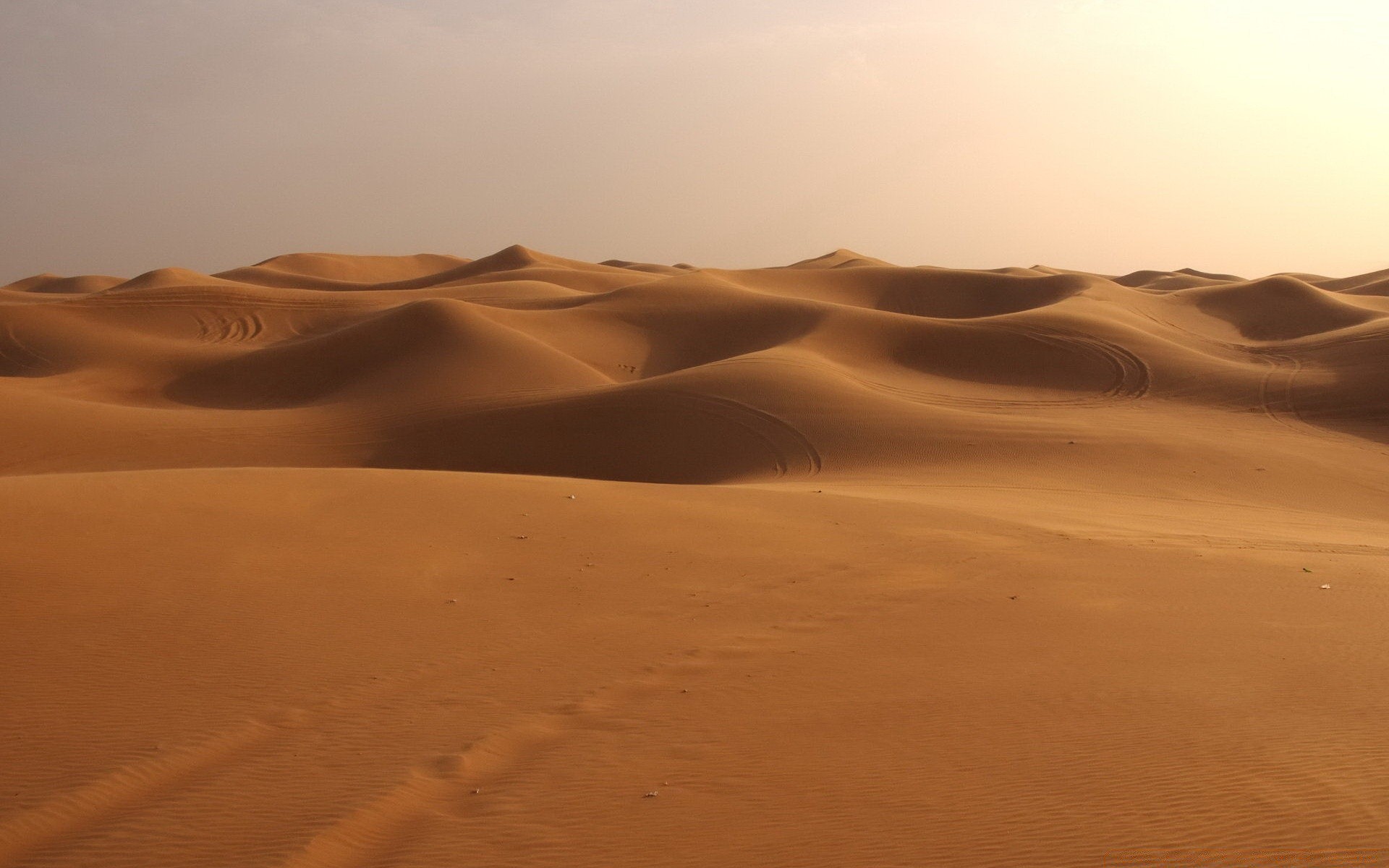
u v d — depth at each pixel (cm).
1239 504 2827
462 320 5794
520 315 6581
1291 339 7119
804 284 10344
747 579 1349
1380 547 2012
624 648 1038
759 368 4541
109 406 4638
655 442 3953
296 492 1655
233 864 600
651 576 1341
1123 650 1055
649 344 6625
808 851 616
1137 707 872
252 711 835
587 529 1581
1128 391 4972
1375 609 1256
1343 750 769
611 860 606
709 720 841
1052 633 1126
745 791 704
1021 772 733
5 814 654
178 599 1104
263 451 4162
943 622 1167
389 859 609
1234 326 7569
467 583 1251
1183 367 5241
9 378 5628
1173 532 2022
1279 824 644
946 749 779
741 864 602
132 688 873
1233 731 813
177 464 3956
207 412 4700
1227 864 595
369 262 15675
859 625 1150
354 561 1299
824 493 2123
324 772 725
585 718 846
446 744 779
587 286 11462
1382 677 960
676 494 1958
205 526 1395
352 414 4644
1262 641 1096
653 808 676
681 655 1023
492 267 13838
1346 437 4116
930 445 3553
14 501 1412
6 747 751
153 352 6188
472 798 692
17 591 1080
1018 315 6100
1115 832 637
